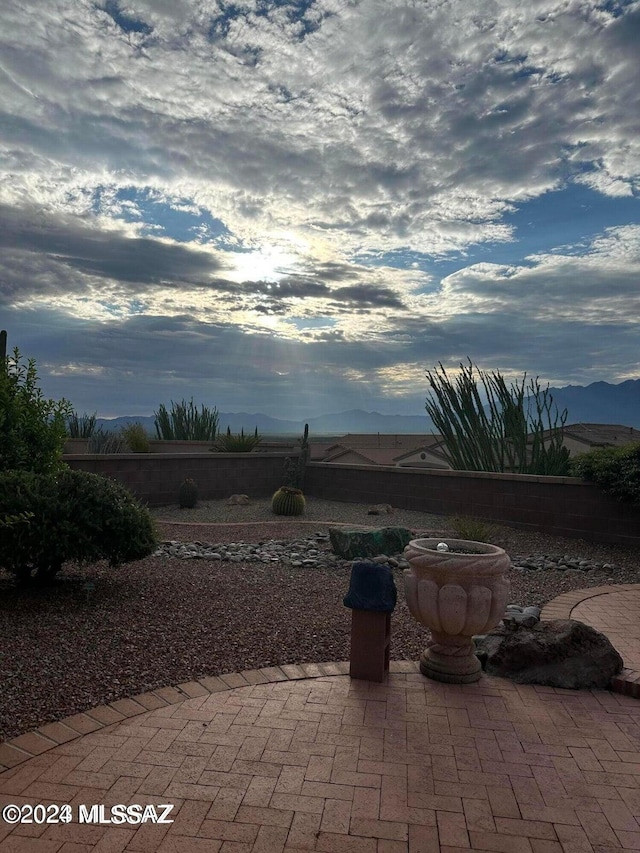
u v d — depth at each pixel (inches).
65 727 165.6
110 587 301.0
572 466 543.2
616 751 162.1
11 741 157.3
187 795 137.3
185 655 219.0
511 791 142.6
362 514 621.0
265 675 205.6
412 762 154.0
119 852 118.6
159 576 332.5
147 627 244.7
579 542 492.7
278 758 154.0
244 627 252.4
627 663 221.6
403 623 271.1
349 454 1280.8
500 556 198.4
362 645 204.2
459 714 181.3
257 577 345.4
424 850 121.6
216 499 724.0
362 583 204.7
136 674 200.7
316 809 133.7
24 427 346.9
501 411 650.8
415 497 647.8
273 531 520.4
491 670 212.7
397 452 1285.7
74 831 124.3
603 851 122.8
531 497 539.2
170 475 685.9
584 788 144.7
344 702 187.3
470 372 670.5
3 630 229.6
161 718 173.3
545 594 326.6
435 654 209.0
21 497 270.7
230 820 129.0
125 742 159.5
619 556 445.1
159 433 1058.7
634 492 455.2
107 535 286.5
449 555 196.1
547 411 627.8
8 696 179.0
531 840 125.6
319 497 754.8
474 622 194.5
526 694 196.5
